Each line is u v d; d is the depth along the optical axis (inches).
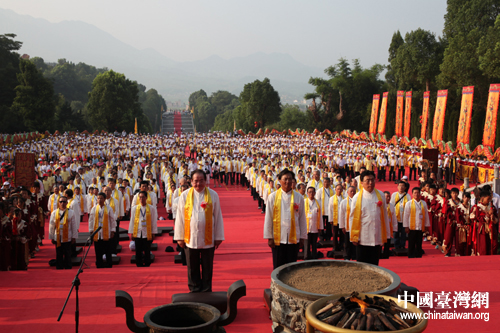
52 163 920.9
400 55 1791.3
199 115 6505.9
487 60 1195.3
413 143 1363.2
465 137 1037.8
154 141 1684.3
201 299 209.0
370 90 2618.1
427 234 477.7
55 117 2807.6
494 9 1555.1
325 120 2655.0
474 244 377.4
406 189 429.4
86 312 214.1
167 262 390.6
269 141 1697.8
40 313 212.5
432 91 1795.0
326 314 130.0
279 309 174.6
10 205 368.8
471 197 436.1
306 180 652.1
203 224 222.5
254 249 419.5
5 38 2819.9
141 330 166.4
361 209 251.3
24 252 362.3
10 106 2568.9
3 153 1270.9
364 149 1306.6
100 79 2770.7
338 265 205.2
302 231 249.0
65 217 366.6
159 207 797.2
